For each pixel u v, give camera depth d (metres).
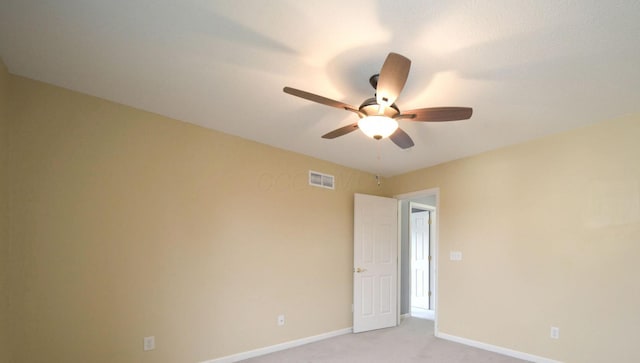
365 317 4.69
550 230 3.45
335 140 3.77
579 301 3.18
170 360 3.00
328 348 3.89
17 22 1.80
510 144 3.82
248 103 2.85
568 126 3.27
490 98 2.62
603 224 3.10
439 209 4.59
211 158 3.46
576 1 1.55
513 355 3.61
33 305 2.38
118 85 2.57
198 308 3.21
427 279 6.56
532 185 3.63
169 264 3.07
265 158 3.92
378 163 4.70
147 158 3.02
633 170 2.96
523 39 1.85
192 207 3.27
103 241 2.72
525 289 3.58
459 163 4.41
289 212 4.09
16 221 2.36
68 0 1.63
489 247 3.95
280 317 3.85
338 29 1.81
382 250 5.02
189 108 2.98
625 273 2.93
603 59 2.04
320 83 2.44
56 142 2.56
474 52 1.99
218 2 1.63
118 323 2.74
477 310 3.99
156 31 1.88
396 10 1.65
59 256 2.51
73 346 2.52
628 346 2.87
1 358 2.16
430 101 2.66
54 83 2.54
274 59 2.14
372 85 2.35
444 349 3.86
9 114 2.35
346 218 4.79
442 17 1.69
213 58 2.16
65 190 2.57
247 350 3.53
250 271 3.64
